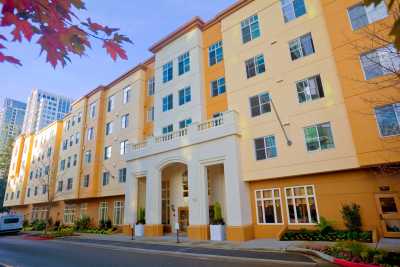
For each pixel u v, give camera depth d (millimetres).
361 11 14680
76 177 33281
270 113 17641
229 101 19984
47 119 96688
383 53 13273
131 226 22953
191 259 11406
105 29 2982
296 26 17703
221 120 19000
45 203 40031
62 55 2871
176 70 24891
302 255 11078
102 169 30750
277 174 16375
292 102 16828
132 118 28516
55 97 102500
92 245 18016
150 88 28984
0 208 60719
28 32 2629
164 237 19688
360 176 14078
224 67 21609
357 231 13234
